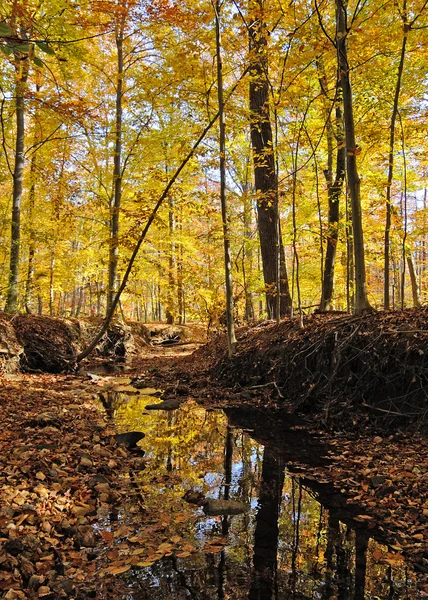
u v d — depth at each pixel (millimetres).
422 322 5973
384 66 7750
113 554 2982
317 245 10328
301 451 5277
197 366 10773
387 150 9719
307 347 7371
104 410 7328
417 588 2668
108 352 14375
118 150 12906
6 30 1690
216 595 2588
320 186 12898
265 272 11211
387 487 3918
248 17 7234
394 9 6469
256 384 8375
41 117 9625
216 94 9148
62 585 2590
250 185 15422
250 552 3064
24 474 3889
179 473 4570
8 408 6098
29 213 13695
